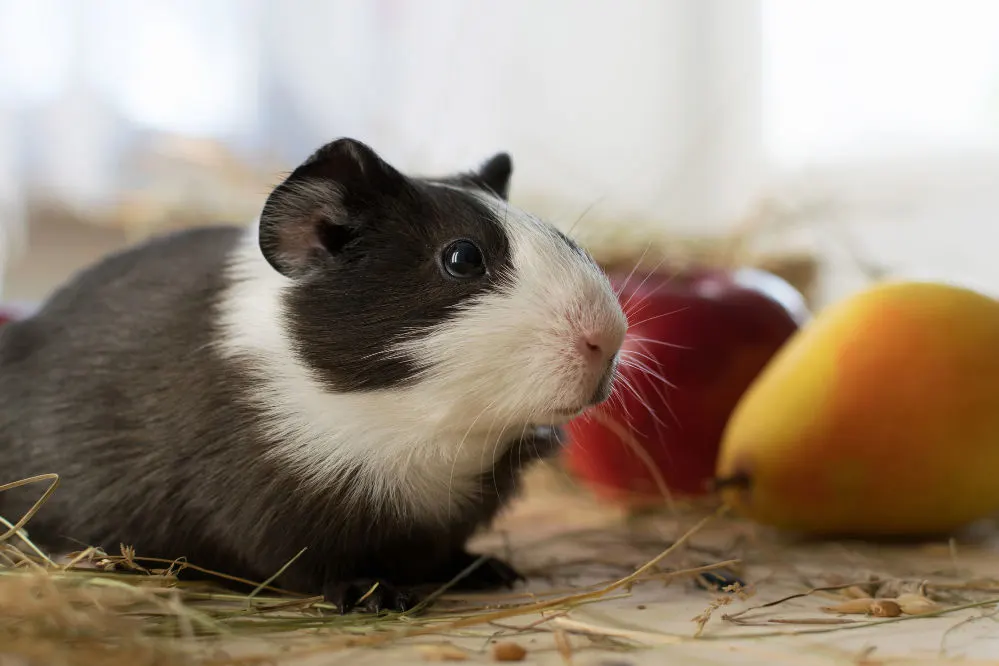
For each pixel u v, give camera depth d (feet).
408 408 1.07
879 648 0.96
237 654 0.95
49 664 0.89
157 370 1.14
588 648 0.97
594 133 2.55
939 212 2.36
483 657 0.95
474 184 1.21
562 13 2.53
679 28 2.52
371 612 1.06
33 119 2.43
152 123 2.46
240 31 2.48
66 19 2.42
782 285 1.61
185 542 1.13
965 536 1.36
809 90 2.47
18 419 1.21
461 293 1.07
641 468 1.48
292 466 1.08
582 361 1.06
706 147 2.52
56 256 2.46
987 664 0.93
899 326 1.29
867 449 1.28
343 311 1.07
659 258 1.72
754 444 1.33
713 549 1.30
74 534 1.16
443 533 1.14
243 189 2.23
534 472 1.66
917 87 2.37
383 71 2.52
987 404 1.27
